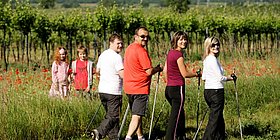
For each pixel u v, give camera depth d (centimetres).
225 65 2194
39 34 3241
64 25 3431
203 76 1082
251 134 1219
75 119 1182
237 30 4000
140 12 3600
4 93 1203
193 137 1190
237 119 1400
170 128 1050
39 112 1127
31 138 1098
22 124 1084
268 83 1716
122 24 3472
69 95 1296
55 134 1128
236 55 2797
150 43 3728
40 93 1252
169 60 1042
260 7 6278
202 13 4469
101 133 1077
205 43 1077
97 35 3544
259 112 1514
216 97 1062
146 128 1249
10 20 3077
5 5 3112
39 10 3369
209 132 1073
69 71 1373
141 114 1025
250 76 1781
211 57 1071
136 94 1023
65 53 1380
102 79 1077
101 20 3362
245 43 4666
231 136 1194
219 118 1073
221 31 4016
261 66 2016
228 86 1611
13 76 1518
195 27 3909
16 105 1138
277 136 1196
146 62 1015
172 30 3809
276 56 2272
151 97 1334
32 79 1487
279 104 1595
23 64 2878
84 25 3456
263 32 4144
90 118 1197
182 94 1040
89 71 1316
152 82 1605
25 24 3139
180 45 1038
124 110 1234
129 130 1029
